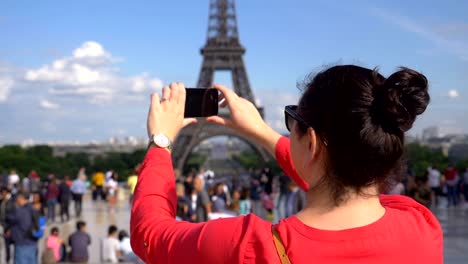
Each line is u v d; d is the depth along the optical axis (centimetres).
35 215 950
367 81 122
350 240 117
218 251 118
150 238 126
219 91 171
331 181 123
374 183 124
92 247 1493
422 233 125
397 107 118
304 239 118
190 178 1187
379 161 121
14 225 945
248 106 171
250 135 170
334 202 123
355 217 122
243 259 117
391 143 120
